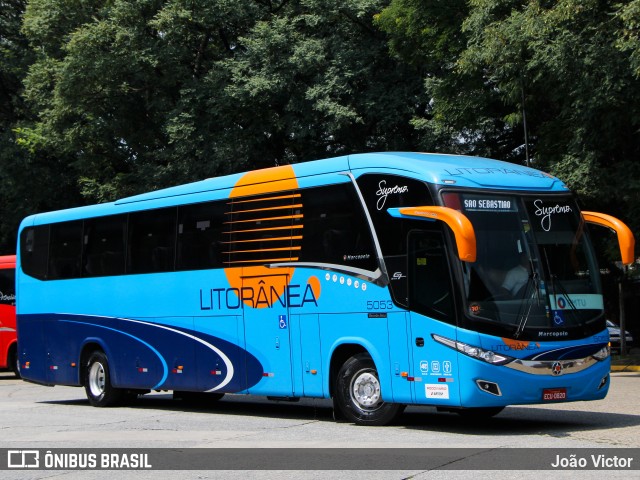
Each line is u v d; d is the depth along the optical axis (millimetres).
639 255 21375
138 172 31859
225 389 14219
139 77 31531
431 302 11289
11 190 38125
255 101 29234
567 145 21656
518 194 11672
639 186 20406
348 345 12445
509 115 23375
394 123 29203
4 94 41406
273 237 13562
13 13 40469
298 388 12992
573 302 11516
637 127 20703
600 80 19500
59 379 17844
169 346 15336
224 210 14484
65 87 31266
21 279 18953
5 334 26531
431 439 10797
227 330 14211
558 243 11703
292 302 13141
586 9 18766
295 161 31594
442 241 11234
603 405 14812
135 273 16172
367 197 12219
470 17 21781
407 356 11516
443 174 11422
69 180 38656
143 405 17312
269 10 32281
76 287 17516
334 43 29547
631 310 31969
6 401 18953
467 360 10852
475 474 8328
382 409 12070
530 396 10992
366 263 12125
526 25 19828
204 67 32594
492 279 11109
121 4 30719
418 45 27109
